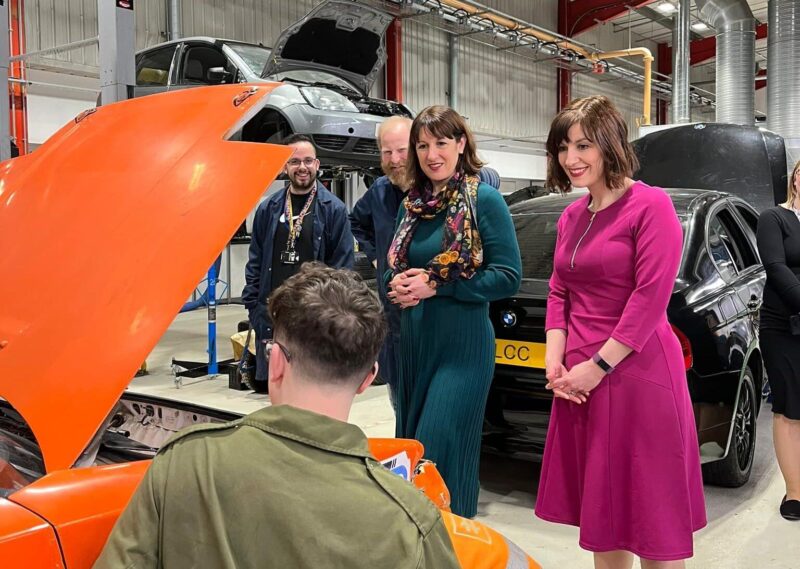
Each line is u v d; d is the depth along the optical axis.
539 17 16.78
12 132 8.66
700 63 20.11
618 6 16.39
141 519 0.86
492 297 2.29
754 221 4.23
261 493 0.83
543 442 2.98
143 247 1.25
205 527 0.83
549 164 2.00
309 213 3.74
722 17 11.27
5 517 0.99
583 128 1.82
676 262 1.78
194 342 7.47
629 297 1.85
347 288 0.98
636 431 1.81
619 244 1.85
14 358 1.22
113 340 1.17
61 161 1.55
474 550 1.32
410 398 2.47
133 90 2.96
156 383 5.42
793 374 2.90
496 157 16.03
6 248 1.44
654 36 20.77
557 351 1.99
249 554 0.81
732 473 3.26
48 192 1.49
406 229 2.42
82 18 9.29
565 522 1.98
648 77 14.95
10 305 1.32
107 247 1.29
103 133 1.55
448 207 2.32
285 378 0.96
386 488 0.86
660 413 1.80
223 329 8.42
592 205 1.95
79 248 1.32
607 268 1.86
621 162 1.82
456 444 2.33
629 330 1.78
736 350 3.04
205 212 1.26
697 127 5.68
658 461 1.80
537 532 2.89
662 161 5.88
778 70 9.89
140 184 1.35
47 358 1.20
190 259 1.21
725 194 3.88
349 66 6.73
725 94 11.43
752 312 3.34
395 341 3.05
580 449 1.93
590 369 1.81
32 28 8.78
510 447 3.07
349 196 11.15
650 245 1.78
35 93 8.87
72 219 1.38
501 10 15.52
